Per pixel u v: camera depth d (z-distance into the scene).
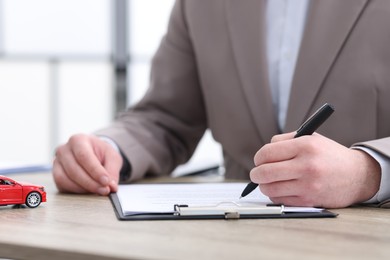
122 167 1.10
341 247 0.53
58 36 4.42
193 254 0.50
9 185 0.75
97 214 0.71
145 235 0.58
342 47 1.06
